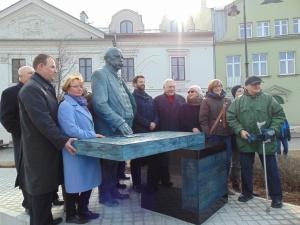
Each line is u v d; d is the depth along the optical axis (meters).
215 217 3.44
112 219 3.42
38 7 20.25
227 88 22.06
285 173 4.95
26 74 3.67
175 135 3.43
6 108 3.54
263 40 22.28
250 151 3.89
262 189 4.75
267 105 3.84
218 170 3.67
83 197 3.37
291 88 22.19
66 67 17.44
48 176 2.99
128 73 20.97
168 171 3.46
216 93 4.47
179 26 23.73
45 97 3.04
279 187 3.76
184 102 5.05
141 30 22.59
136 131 4.74
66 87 3.32
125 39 20.89
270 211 3.61
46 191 2.98
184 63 21.44
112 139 3.00
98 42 20.48
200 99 4.75
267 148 3.75
